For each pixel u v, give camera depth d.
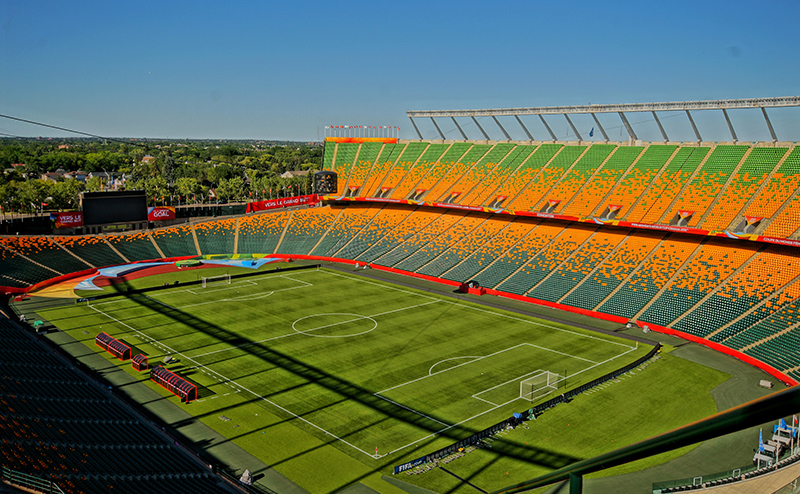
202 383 60.81
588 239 103.56
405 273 112.25
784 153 93.06
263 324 80.81
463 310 89.31
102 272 110.38
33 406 48.03
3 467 35.09
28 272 101.62
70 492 34.97
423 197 127.06
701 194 94.81
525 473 44.34
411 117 146.00
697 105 98.19
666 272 89.25
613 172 109.25
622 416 54.00
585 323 82.88
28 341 68.25
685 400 57.41
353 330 78.81
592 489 42.44
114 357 67.38
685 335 76.19
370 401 57.12
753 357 67.06
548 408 55.75
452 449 47.66
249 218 138.12
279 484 43.03
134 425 50.03
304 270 116.19
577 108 116.12
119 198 120.19
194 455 46.28
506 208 112.50
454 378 62.84
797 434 45.78
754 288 79.12
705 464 45.78
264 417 53.66
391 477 44.00
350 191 139.50
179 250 123.94
